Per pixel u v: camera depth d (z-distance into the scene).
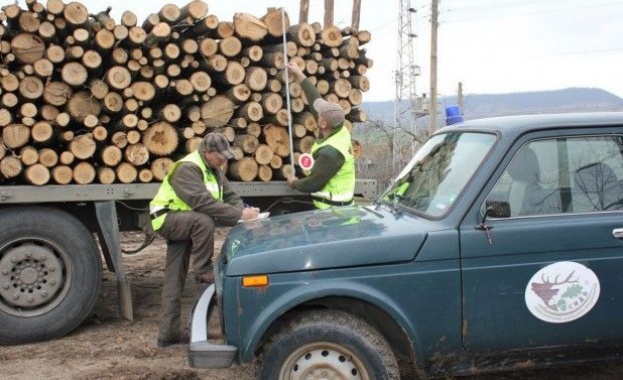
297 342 3.43
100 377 4.46
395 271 3.47
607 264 3.59
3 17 5.10
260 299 3.46
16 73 5.18
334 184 5.46
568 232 3.56
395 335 3.71
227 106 5.96
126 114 5.53
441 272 3.48
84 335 5.40
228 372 4.55
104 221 5.43
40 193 5.16
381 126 15.61
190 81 5.74
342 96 6.58
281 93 6.18
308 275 3.46
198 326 3.72
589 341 3.63
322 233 3.75
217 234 10.57
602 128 3.78
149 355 4.89
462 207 3.56
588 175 3.74
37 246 5.19
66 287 5.25
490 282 3.52
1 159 5.10
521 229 3.54
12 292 5.11
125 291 5.59
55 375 4.53
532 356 3.64
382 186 13.22
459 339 3.53
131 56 5.51
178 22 5.67
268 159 6.13
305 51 6.31
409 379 4.27
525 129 3.70
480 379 4.35
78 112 5.39
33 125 5.20
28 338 5.13
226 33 5.85
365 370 3.46
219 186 4.99
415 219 3.75
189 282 7.13
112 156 5.46
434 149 4.38
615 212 3.69
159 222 4.79
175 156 5.96
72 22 5.21
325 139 5.43
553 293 3.56
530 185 3.66
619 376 4.39
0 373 4.56
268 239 3.79
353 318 3.54
